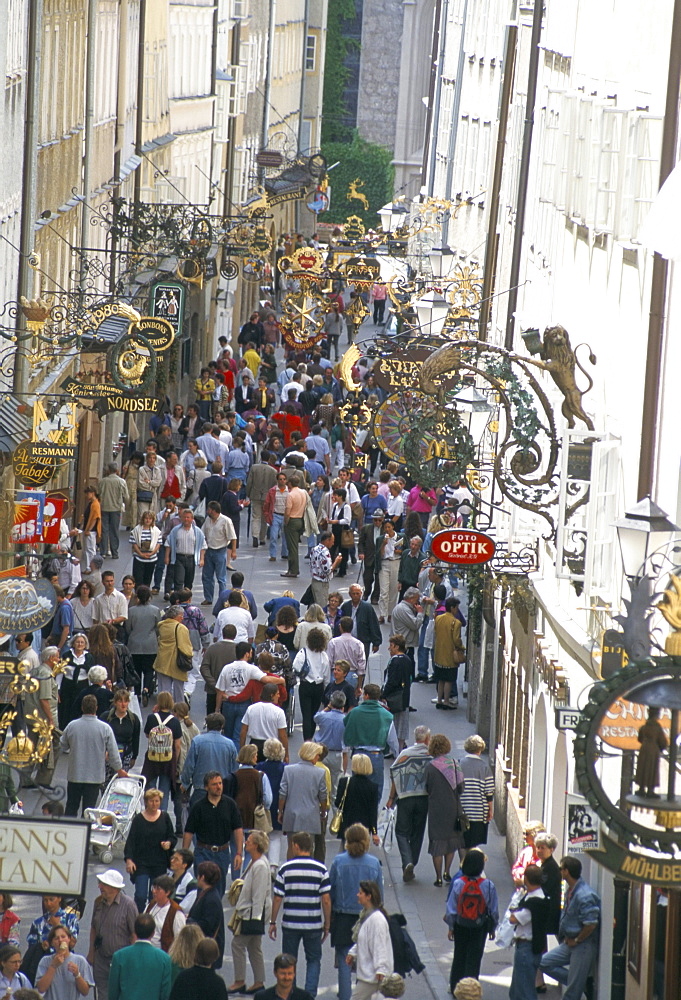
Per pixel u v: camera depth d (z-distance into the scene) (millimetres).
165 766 64625
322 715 69625
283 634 80750
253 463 127438
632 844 33469
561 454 55344
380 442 81938
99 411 82250
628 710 33500
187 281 120250
